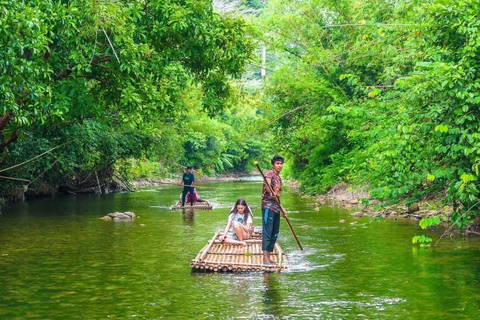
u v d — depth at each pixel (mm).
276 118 21453
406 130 9234
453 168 9266
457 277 7672
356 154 18922
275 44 22938
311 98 20375
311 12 22531
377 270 8234
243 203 10234
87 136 20266
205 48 13727
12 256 9688
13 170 19297
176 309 6316
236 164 55500
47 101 10523
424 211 14531
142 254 9828
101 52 12539
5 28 9000
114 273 8242
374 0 19156
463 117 8805
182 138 26453
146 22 13070
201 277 7934
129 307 6430
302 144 26656
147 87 12344
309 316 5984
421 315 5984
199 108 28047
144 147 24266
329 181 23109
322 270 8297
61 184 26672
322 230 12594
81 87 12039
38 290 7258
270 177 8508
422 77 9031
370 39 18328
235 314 6094
